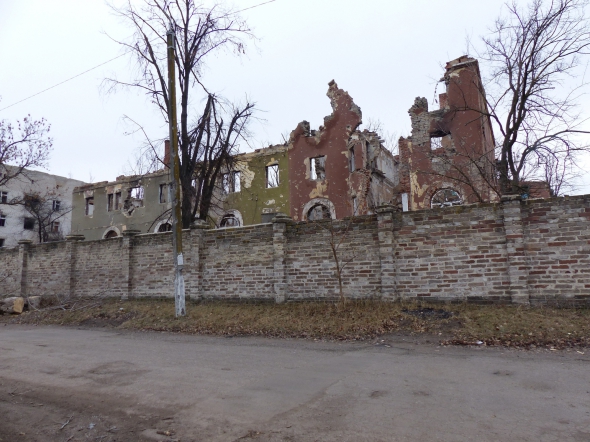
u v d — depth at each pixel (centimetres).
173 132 1286
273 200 3069
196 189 2006
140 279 1562
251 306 1259
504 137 1569
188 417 461
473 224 1028
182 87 1836
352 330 946
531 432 387
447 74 2469
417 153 2484
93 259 1731
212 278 1391
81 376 651
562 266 932
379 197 2856
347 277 1172
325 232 1212
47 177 5016
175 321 1187
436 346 789
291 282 1250
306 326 1006
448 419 423
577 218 927
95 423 463
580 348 710
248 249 1332
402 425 412
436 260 1060
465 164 1950
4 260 2111
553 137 1454
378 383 555
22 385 615
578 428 393
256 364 691
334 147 2884
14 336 1112
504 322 858
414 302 1055
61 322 1380
